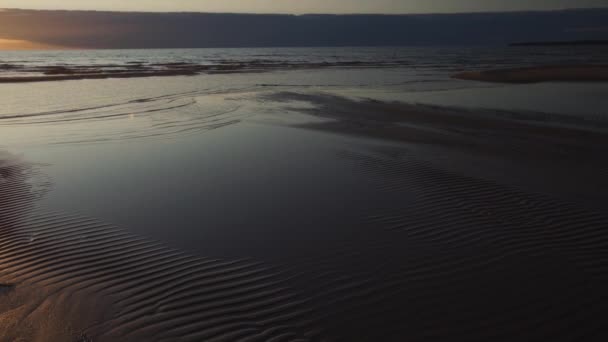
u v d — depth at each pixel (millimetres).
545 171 8117
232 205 6434
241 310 3818
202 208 6316
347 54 120438
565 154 9461
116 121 14750
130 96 22484
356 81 31797
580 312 3781
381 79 33562
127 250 4961
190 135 12031
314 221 5840
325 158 9148
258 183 7469
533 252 4875
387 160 8922
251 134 12000
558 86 24766
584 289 4125
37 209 6258
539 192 6871
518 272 4453
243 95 22781
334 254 4902
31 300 3971
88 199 6688
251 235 5406
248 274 4449
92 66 54500
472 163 8703
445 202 6477
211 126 13508
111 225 5676
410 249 5008
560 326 3607
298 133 12078
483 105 17781
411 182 7449
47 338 3479
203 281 4293
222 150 10008
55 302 3936
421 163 8672
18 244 5109
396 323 3658
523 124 13242
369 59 80062
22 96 22078
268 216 6012
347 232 5492
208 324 3615
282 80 33312
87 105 19000
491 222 5723
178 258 4781
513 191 6914
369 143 10656
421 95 21938
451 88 25453
